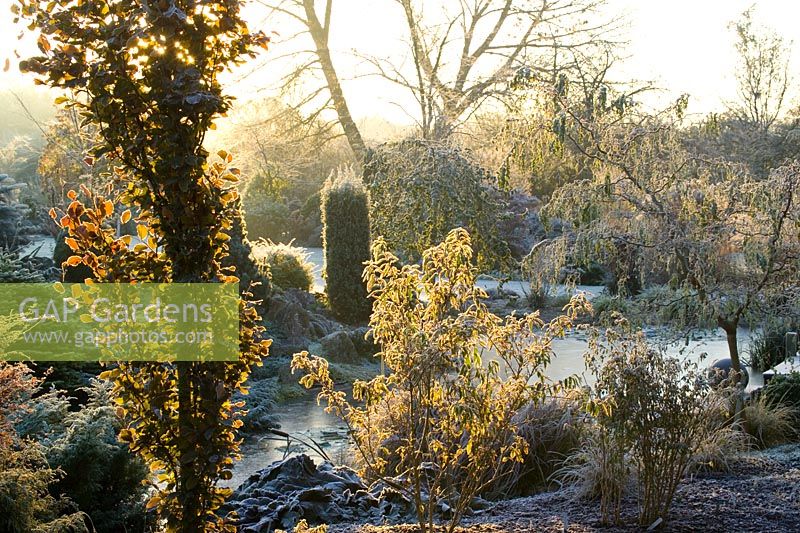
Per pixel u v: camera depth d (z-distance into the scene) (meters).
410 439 3.57
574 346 13.20
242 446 7.81
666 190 6.14
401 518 4.35
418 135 18.20
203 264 2.72
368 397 3.57
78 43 2.61
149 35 2.49
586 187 6.30
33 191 32.31
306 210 30.77
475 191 12.43
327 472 4.92
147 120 2.67
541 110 6.80
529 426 5.41
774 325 5.93
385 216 13.06
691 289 6.11
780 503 4.20
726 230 5.85
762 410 6.08
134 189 2.75
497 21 21.27
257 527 4.15
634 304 6.34
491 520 4.18
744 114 22.50
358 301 15.27
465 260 3.53
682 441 4.20
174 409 2.79
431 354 3.19
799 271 5.76
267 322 12.78
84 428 4.51
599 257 6.45
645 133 6.32
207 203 2.67
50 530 3.72
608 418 3.90
